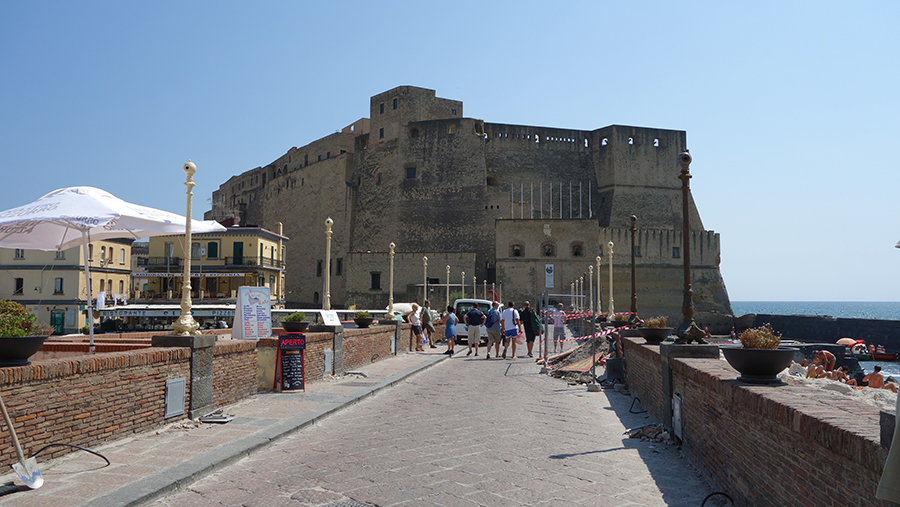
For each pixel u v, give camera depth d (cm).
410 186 7862
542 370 1623
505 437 795
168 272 5472
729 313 7400
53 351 1084
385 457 687
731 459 521
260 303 1184
